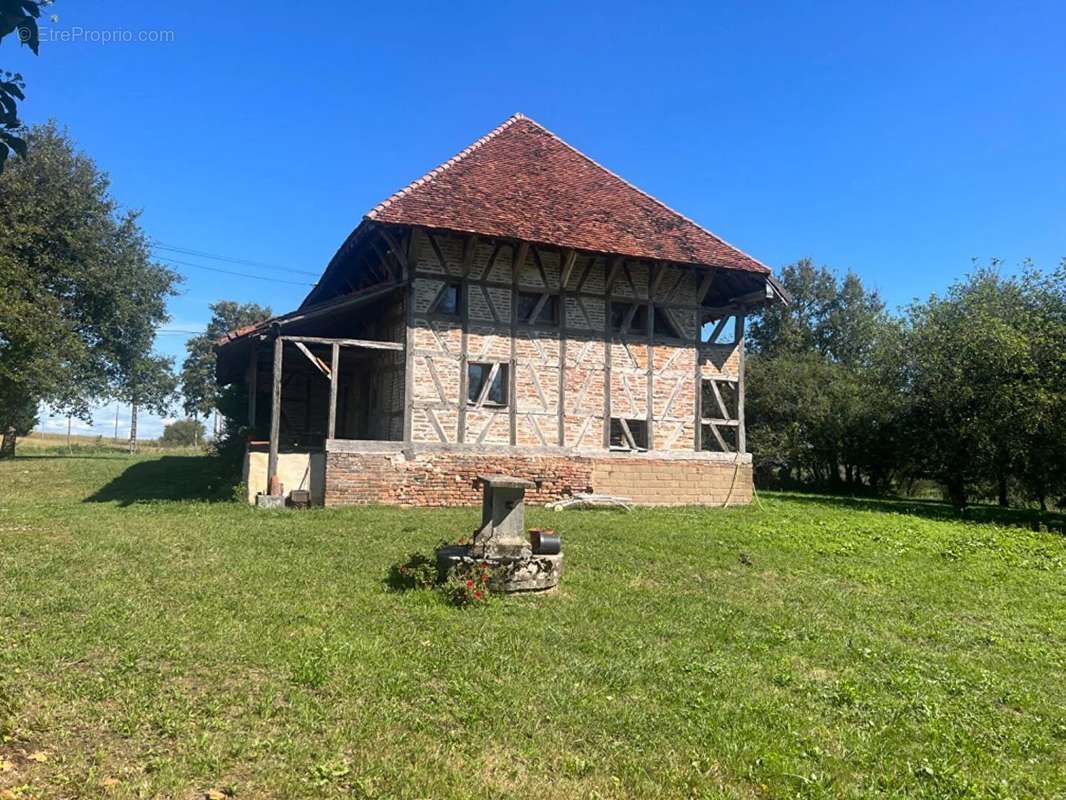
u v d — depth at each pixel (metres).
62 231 28.80
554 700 5.54
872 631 8.25
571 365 18.02
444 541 10.92
